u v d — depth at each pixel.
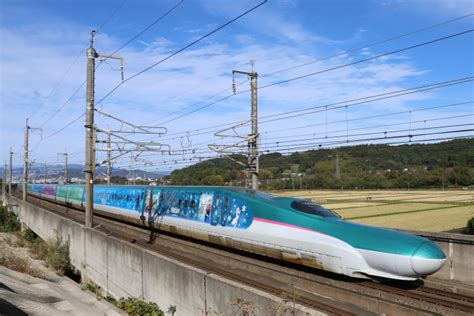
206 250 18.56
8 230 42.91
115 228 29.25
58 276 19.98
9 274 17.25
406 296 11.55
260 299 8.32
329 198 73.56
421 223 37.66
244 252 17.19
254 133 24.05
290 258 13.89
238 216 16.20
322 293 12.16
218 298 9.48
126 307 12.29
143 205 25.44
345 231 12.55
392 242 11.55
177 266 11.06
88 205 21.69
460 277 13.03
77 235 20.09
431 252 11.25
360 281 12.97
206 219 18.27
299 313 7.48
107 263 15.84
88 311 12.98
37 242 30.44
